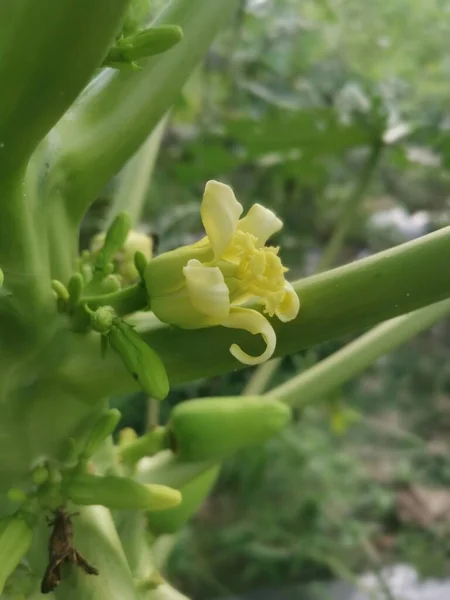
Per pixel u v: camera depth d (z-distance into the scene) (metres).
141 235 0.25
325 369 0.29
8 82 0.14
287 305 0.17
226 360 0.19
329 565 0.76
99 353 0.19
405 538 0.88
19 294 0.18
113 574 0.20
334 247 0.46
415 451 0.96
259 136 0.53
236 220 0.16
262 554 0.78
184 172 0.58
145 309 0.18
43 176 0.18
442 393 0.99
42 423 0.21
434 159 0.56
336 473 0.85
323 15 0.90
